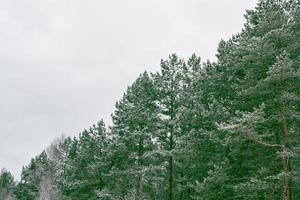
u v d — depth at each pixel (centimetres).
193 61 3030
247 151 1959
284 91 1766
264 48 1838
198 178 2369
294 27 2014
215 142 1984
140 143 3142
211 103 2292
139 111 3056
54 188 5447
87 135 4116
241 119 1608
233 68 2086
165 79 3017
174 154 2641
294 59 1895
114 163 3522
